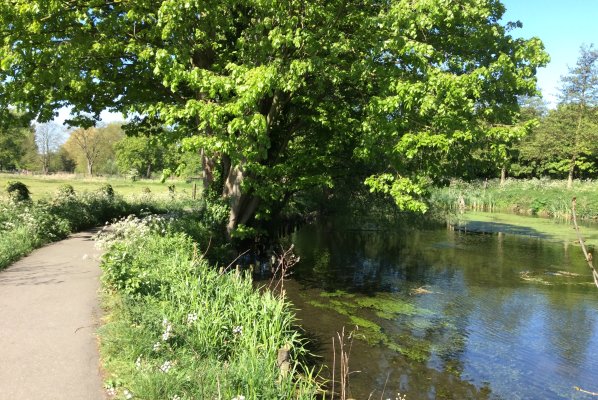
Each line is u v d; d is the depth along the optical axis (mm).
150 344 5867
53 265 10469
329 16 11672
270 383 5852
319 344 9055
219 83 10125
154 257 9547
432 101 10617
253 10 13117
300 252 18625
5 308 7379
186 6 10242
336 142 14469
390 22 10977
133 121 18531
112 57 13062
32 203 16156
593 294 13180
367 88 13289
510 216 35438
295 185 13906
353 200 20047
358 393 7156
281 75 10828
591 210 33719
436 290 13398
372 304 11836
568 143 44812
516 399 7164
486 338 9688
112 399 4719
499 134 12047
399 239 22969
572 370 8250
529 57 13805
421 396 7168
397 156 11977
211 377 5422
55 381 5039
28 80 11836
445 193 34469
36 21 10766
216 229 14750
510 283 14328
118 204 20766
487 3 14344
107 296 7848
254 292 9344
